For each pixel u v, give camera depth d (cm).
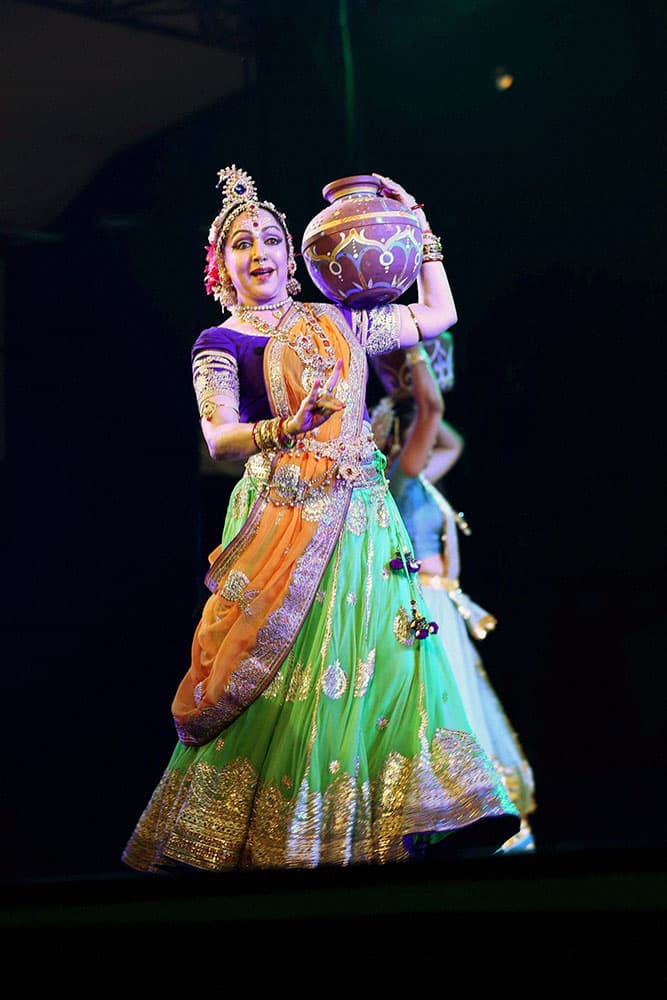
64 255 742
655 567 739
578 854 365
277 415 452
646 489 743
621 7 710
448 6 713
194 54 712
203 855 430
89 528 750
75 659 744
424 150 738
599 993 312
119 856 712
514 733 679
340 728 434
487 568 754
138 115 722
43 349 746
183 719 445
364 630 443
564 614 747
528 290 753
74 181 732
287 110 721
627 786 725
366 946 323
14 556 747
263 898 354
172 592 748
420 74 726
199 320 745
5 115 715
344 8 710
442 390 718
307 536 446
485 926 319
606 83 722
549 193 741
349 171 729
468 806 423
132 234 741
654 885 336
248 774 438
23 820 719
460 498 754
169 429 751
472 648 683
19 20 696
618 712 734
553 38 720
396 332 471
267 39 711
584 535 749
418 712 439
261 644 441
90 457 750
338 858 417
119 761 733
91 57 709
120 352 749
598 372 748
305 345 453
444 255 756
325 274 455
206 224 738
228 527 467
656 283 737
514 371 755
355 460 452
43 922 337
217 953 326
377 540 454
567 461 752
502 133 736
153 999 328
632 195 733
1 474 745
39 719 737
